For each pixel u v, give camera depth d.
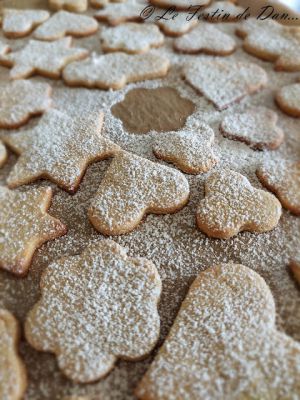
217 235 0.15
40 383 0.12
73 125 0.19
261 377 0.12
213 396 0.12
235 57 0.23
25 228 0.15
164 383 0.12
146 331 0.13
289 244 0.15
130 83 0.21
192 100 0.21
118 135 0.19
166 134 0.18
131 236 0.16
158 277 0.14
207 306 0.13
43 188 0.16
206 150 0.18
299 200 0.16
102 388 0.12
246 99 0.21
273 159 0.18
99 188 0.16
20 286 0.14
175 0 0.26
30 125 0.20
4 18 0.25
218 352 0.12
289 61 0.22
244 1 0.27
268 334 0.13
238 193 0.16
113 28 0.24
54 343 0.13
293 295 0.14
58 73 0.22
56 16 0.25
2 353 0.12
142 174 0.17
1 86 0.21
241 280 0.14
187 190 0.16
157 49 0.23
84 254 0.15
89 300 0.13
